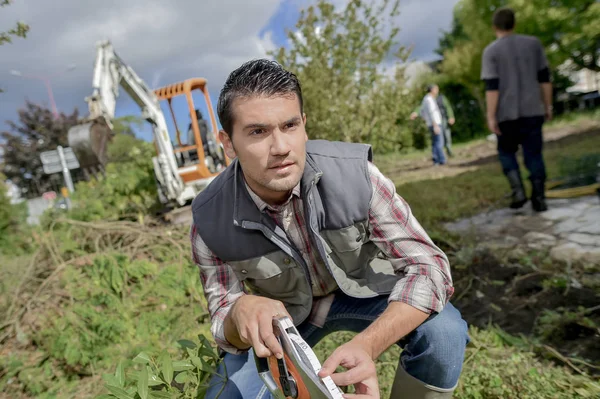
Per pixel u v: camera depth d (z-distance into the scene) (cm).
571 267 321
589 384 193
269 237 151
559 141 979
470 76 1669
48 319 337
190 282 349
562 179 585
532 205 475
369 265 169
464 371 213
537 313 273
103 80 725
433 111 1016
